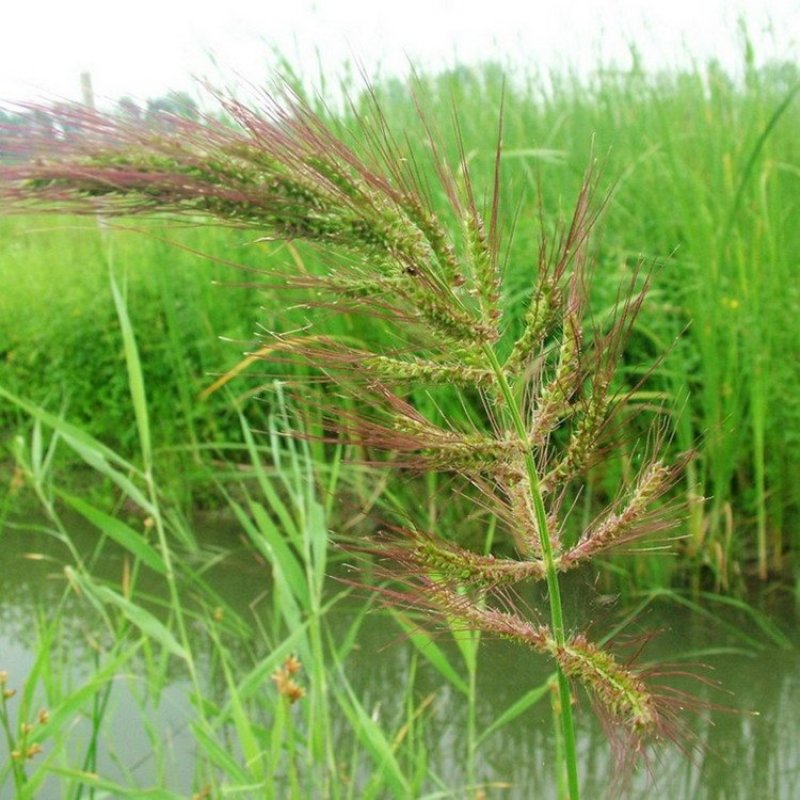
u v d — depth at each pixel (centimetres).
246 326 484
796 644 343
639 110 496
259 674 239
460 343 107
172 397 517
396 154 107
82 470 565
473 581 117
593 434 114
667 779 278
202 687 348
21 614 418
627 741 113
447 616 120
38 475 302
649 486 117
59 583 452
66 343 546
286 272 118
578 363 112
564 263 112
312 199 95
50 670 262
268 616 401
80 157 90
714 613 368
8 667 361
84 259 609
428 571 117
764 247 420
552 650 115
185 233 507
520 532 123
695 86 494
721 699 313
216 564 454
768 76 484
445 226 117
